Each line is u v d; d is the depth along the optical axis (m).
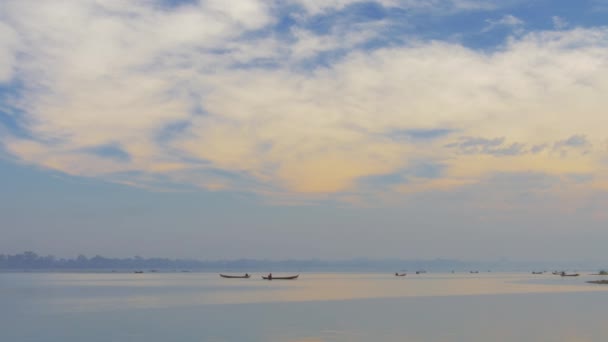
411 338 36.59
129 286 116.00
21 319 48.53
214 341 35.69
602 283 131.88
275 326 42.69
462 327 41.72
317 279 172.62
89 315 51.59
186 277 195.62
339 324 43.91
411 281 152.38
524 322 44.69
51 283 135.12
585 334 37.91
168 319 47.81
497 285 121.38
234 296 80.06
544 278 184.38
